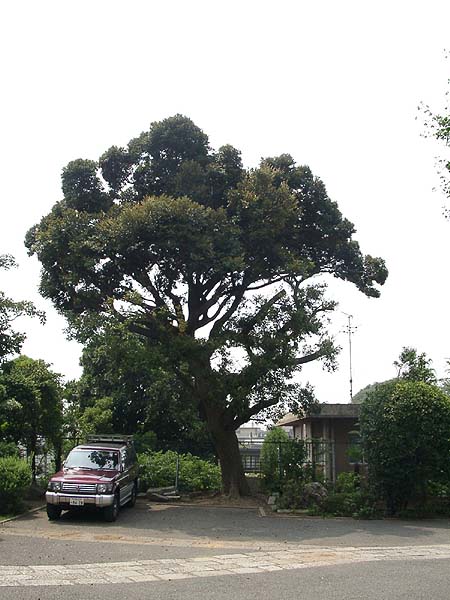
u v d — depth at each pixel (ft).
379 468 59.47
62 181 71.41
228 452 70.13
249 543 44.34
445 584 29.78
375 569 33.86
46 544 41.11
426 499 60.03
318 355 67.62
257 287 71.61
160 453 80.53
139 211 60.59
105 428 98.43
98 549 39.68
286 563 35.68
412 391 60.75
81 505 51.34
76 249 62.03
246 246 66.28
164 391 77.36
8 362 67.00
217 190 68.90
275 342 64.28
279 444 72.90
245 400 66.33
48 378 69.67
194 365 65.51
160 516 57.41
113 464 56.44
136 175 71.31
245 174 68.85
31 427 66.64
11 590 27.48
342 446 88.53
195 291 70.90
